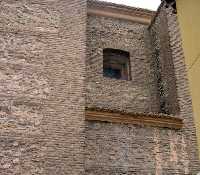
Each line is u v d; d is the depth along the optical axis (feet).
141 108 44.32
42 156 32.45
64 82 36.58
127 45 48.70
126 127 37.01
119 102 43.96
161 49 46.65
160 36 47.52
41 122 33.99
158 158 36.22
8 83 35.17
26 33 38.42
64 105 35.32
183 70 41.63
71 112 35.14
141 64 47.83
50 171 31.96
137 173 35.09
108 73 47.32
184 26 27.73
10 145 32.35
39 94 35.37
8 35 37.83
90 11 48.91
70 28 39.96
